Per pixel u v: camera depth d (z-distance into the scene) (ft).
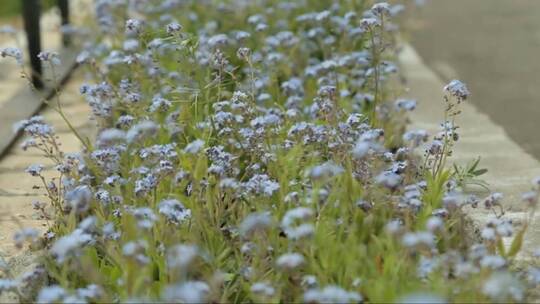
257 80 22.38
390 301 13.30
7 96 29.40
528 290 14.73
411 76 30.40
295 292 14.10
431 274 13.73
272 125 19.12
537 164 21.48
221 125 19.03
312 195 15.25
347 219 15.38
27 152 24.17
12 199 20.65
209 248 15.57
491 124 24.91
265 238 14.66
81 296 13.41
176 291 12.46
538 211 18.30
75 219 16.34
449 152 18.15
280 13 30.12
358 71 24.26
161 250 14.96
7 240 18.07
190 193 17.08
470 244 15.61
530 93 27.86
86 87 20.65
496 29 36.70
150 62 22.90
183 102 20.24
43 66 28.22
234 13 29.94
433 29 37.32
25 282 14.52
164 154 17.39
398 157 19.47
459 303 13.28
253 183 16.17
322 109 18.57
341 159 16.79
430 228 13.42
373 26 20.54
